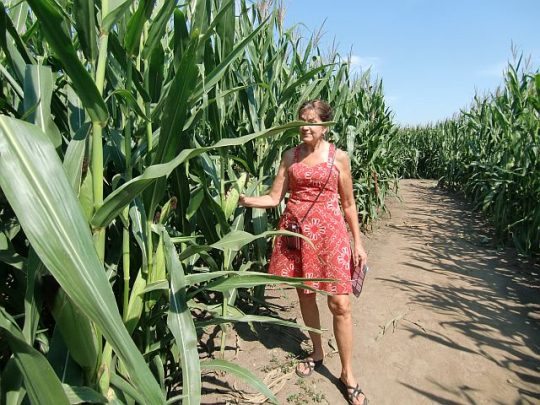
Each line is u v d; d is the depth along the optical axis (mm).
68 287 765
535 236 5539
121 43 1430
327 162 2393
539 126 5895
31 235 756
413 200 11078
